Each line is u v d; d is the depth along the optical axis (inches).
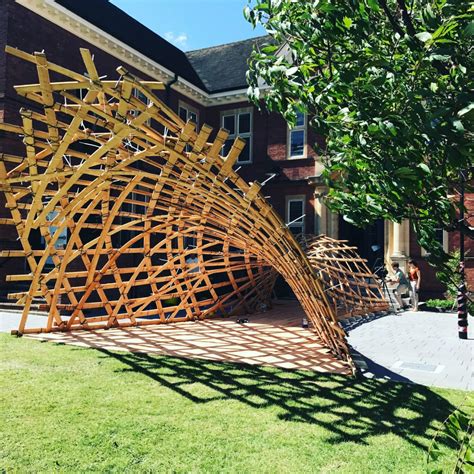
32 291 347.3
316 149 111.1
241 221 297.1
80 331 390.0
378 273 706.2
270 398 220.8
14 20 527.8
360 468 148.2
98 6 765.9
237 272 653.3
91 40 616.4
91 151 550.9
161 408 204.1
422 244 94.9
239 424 186.4
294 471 146.3
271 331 412.8
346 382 249.4
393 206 94.4
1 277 539.2
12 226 540.1
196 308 477.4
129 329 410.3
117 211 343.3
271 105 115.3
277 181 783.7
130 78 181.3
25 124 228.1
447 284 102.2
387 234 703.1
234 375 262.2
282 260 297.4
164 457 155.6
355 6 86.7
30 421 185.0
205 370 271.6
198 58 1003.3
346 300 497.4
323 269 467.5
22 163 260.5
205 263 453.7
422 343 364.8
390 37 97.8
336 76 100.0
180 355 309.9
